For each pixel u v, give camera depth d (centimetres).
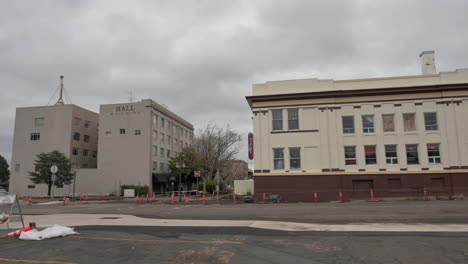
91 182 5541
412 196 2866
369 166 2969
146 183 5394
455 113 2908
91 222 1539
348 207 2059
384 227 1213
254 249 895
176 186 6356
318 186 2983
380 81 3055
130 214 1945
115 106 5684
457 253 809
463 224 1255
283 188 3027
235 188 4288
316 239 1019
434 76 2992
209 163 5634
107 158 5562
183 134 7381
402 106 2992
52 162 5100
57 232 1113
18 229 1259
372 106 3027
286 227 1278
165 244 973
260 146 3122
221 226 1336
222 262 764
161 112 6094
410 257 780
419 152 2927
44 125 5859
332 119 3058
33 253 866
